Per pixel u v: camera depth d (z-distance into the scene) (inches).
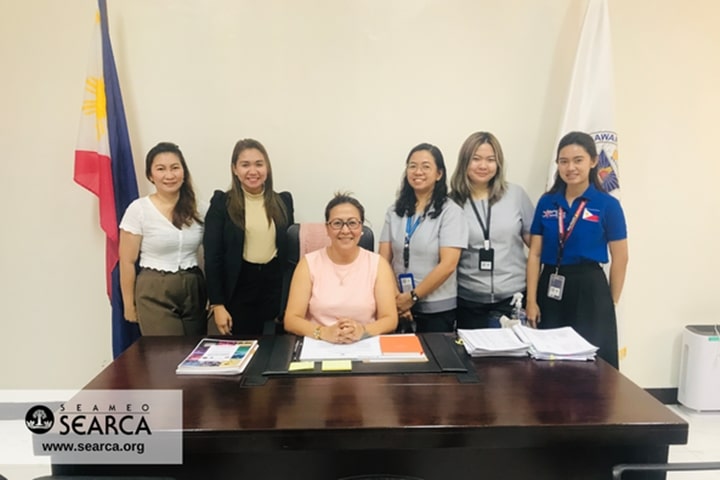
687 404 110.0
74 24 99.0
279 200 95.1
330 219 77.2
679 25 102.8
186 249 92.3
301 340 73.5
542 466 53.7
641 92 104.7
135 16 99.3
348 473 53.3
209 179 105.0
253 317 95.1
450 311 92.7
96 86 93.0
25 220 104.3
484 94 104.4
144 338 76.9
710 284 111.7
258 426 49.3
